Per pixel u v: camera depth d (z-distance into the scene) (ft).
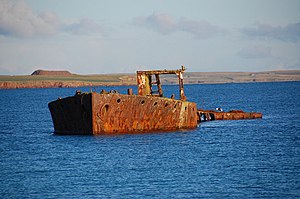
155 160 231.91
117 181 195.72
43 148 268.62
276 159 231.30
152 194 178.91
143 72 311.88
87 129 288.10
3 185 193.77
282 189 181.57
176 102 307.99
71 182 196.03
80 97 284.00
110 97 282.77
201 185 188.55
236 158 235.61
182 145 269.23
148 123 296.51
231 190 181.88
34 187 190.39
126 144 267.80
